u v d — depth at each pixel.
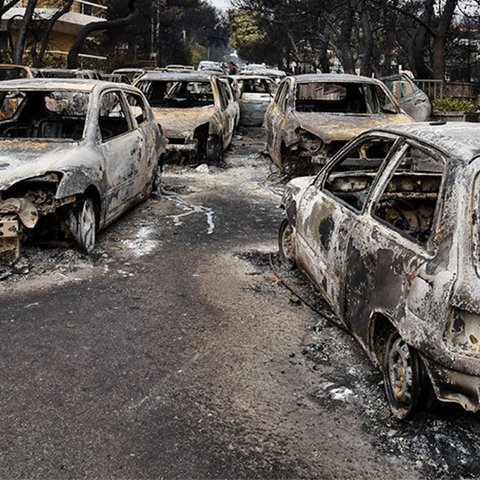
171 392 4.13
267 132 13.21
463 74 33.34
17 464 3.38
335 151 10.12
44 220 6.68
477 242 3.33
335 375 4.39
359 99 12.12
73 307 5.48
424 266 3.51
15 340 4.84
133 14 25.28
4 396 4.04
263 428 3.75
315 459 3.46
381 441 3.62
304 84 11.78
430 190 5.24
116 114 8.69
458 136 3.95
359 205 4.87
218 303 5.67
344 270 4.52
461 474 3.34
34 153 6.75
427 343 3.34
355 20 32.97
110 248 7.16
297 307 5.61
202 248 7.31
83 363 4.50
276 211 9.28
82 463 3.40
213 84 13.72
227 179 11.73
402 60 39.25
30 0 21.33
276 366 4.52
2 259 6.27
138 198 8.62
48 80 8.20
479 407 3.23
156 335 4.98
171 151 11.98
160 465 3.39
